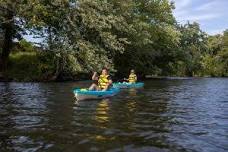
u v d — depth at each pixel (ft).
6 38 106.93
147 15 148.77
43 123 35.81
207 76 274.57
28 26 98.43
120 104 53.36
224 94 79.77
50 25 102.68
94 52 100.37
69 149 25.91
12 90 72.90
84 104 52.24
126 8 123.54
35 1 95.30
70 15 101.71
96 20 100.63
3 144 27.17
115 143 27.91
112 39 103.60
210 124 37.63
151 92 78.64
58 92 69.72
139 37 127.85
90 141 28.37
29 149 25.81
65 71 109.50
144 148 26.68
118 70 144.66
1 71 106.32
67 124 35.47
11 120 37.32
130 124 36.19
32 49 111.24
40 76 105.81
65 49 99.96
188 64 203.31
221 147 27.48
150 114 43.62
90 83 98.99
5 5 94.12
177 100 62.64
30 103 51.83
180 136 31.12
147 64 159.02
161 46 162.20
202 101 62.28
